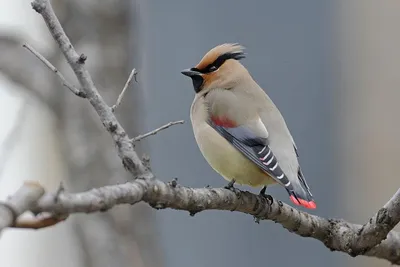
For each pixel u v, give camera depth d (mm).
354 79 15188
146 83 15180
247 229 15023
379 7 15133
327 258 14898
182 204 7328
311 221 8734
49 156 14586
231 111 10070
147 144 12219
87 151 11633
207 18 15242
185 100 15266
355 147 15109
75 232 11602
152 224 11758
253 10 15141
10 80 11789
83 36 11883
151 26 15383
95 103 7066
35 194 5605
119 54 11906
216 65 10773
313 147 15117
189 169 15047
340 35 15211
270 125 10047
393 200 8219
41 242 15938
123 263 11445
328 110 15141
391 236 8836
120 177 11609
